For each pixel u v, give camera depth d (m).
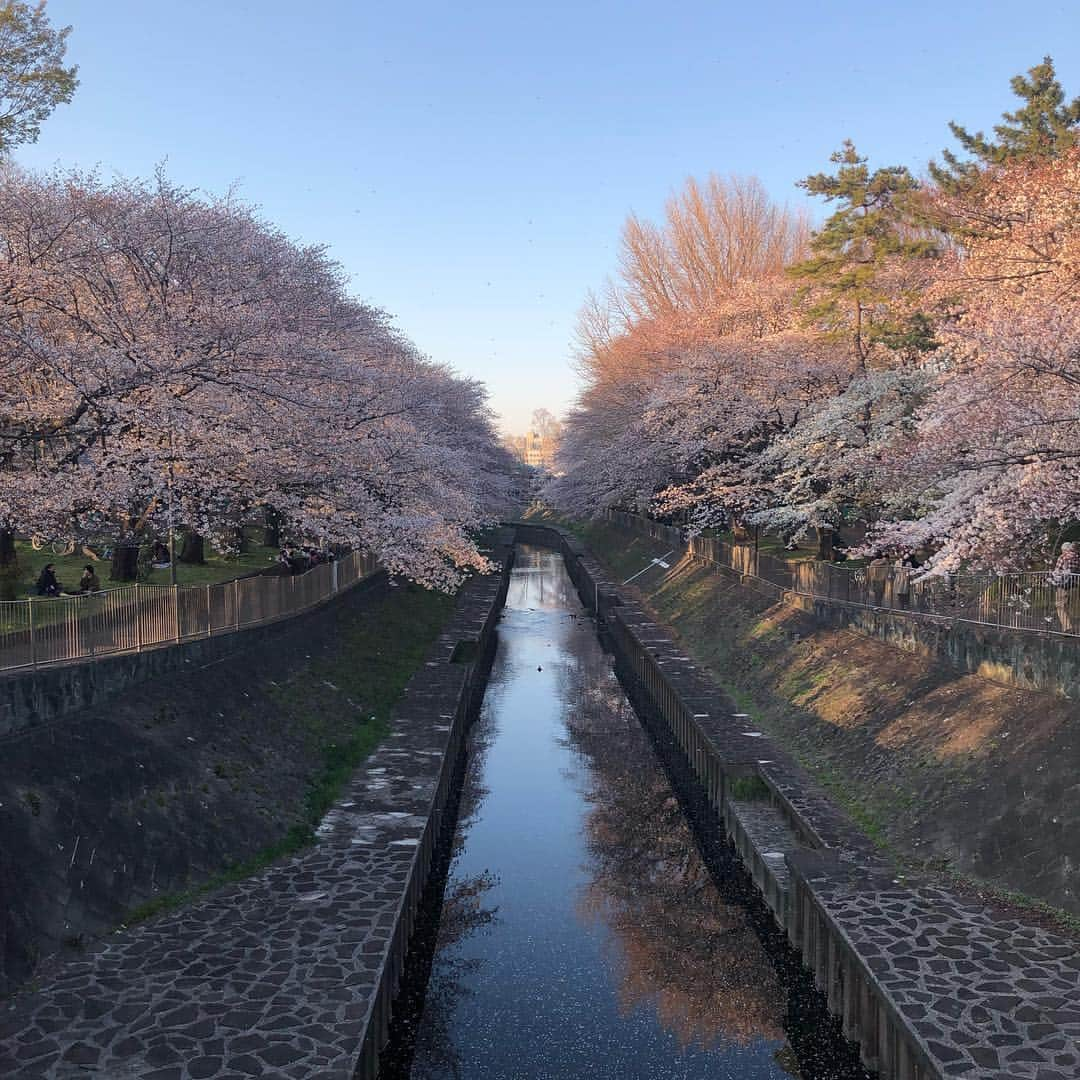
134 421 18.41
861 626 27.36
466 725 32.44
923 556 28.91
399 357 42.88
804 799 20.05
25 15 23.02
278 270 27.97
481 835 23.86
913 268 30.06
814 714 25.05
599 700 38.91
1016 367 17.64
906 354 30.77
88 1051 10.32
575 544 95.44
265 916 13.88
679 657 36.91
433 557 28.00
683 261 58.16
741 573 42.06
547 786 27.84
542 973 16.84
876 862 16.38
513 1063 13.94
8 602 14.96
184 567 33.59
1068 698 17.38
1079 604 18.59
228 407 20.33
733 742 24.69
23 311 18.98
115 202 22.92
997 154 33.00
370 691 27.77
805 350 35.53
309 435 23.12
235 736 19.23
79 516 20.08
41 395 22.34
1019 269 22.06
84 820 13.89
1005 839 15.65
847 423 29.98
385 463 26.75
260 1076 9.93
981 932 13.39
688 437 41.28
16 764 13.53
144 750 16.22
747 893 19.70
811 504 31.59
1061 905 13.84
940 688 21.33
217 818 16.27
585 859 22.31
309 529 24.22
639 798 26.81
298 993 11.67
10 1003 11.20
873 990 12.17
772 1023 15.20
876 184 30.12
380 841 17.16
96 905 13.13
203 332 20.33
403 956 15.27
